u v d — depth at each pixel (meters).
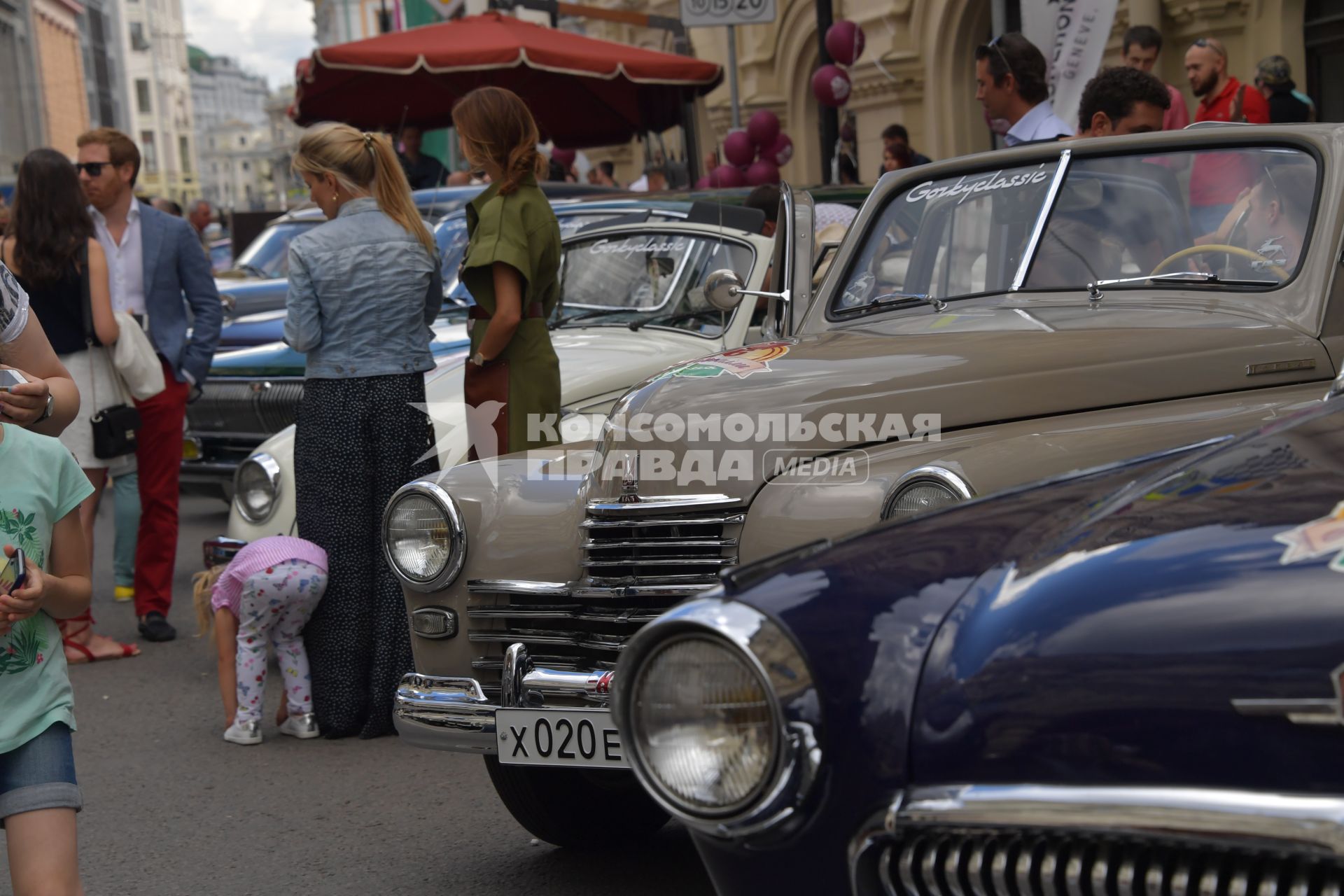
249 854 4.12
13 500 2.70
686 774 1.80
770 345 3.96
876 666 1.77
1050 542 1.86
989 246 4.13
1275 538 1.67
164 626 6.87
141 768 4.99
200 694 5.93
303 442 5.09
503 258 4.82
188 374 6.82
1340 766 1.45
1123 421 3.22
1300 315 3.56
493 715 3.43
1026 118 5.89
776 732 1.74
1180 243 3.86
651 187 13.50
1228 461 1.96
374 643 5.19
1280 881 1.49
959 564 1.89
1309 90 11.41
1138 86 5.52
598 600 3.40
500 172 4.94
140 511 7.39
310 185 5.10
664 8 22.77
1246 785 1.49
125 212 6.67
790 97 18.62
